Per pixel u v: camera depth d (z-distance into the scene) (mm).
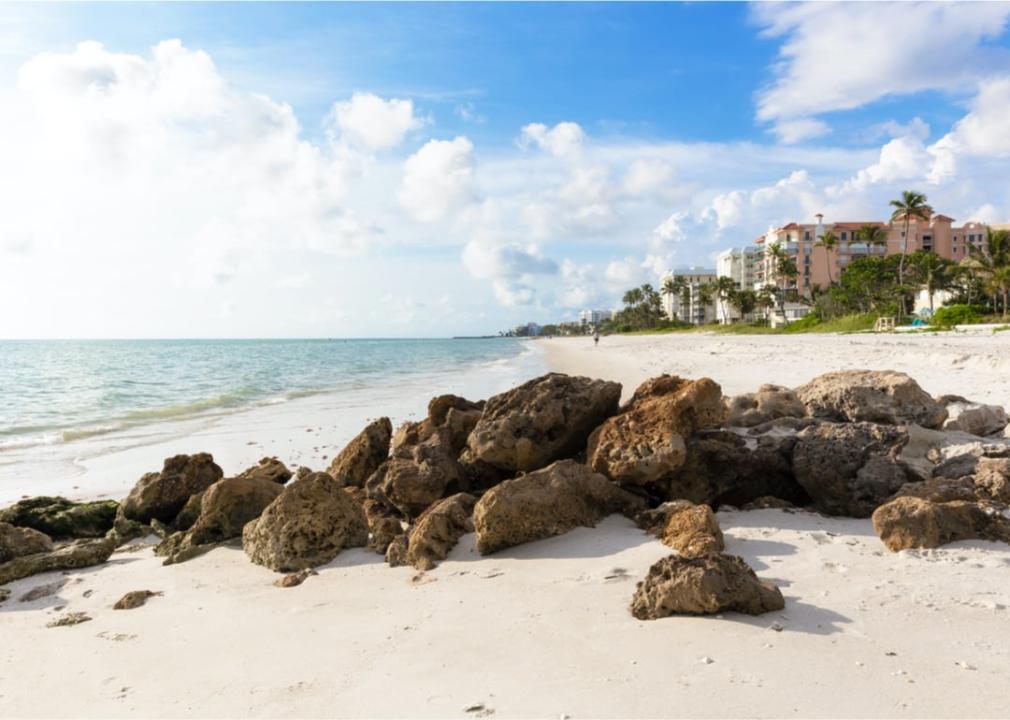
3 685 5074
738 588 5332
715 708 4066
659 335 140375
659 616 5426
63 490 12680
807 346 46500
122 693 4828
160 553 8844
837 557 6520
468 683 4574
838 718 3912
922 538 6578
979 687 4176
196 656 5387
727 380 26797
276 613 6246
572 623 5434
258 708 4457
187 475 10375
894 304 87875
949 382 20703
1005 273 71375
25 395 31969
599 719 4012
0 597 7277
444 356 82938
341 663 5039
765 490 8805
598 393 9742
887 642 4785
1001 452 8508
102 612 6648
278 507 8000
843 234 141125
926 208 95312
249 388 34656
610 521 8141
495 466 9789
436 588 6539
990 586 5645
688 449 8641
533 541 7594
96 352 108250
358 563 7691
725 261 187375
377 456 10938
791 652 4699
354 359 75938
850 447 8328
